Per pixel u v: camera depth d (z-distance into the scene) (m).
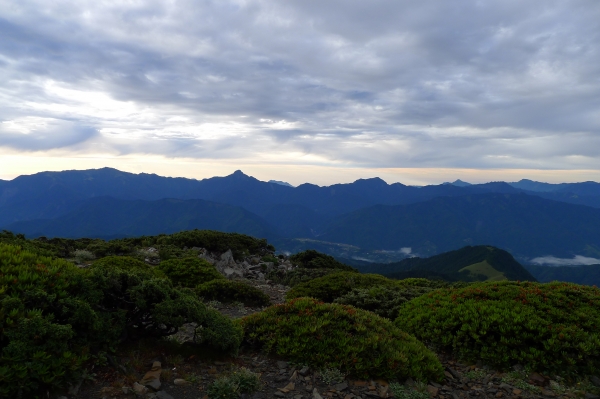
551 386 7.06
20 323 4.52
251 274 24.14
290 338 7.32
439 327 9.37
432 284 16.61
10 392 4.16
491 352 8.09
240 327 7.63
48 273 5.59
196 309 6.64
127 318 6.20
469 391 6.87
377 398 5.96
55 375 4.46
